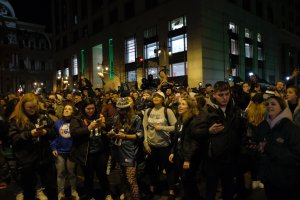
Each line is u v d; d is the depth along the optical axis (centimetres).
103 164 532
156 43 3694
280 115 342
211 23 3288
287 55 5362
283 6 5506
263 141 354
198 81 3164
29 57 7988
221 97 419
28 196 460
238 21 3819
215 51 3328
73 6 5881
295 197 339
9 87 7456
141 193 591
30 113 458
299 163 325
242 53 3900
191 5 3231
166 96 830
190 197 464
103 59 4697
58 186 571
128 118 508
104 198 546
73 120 525
